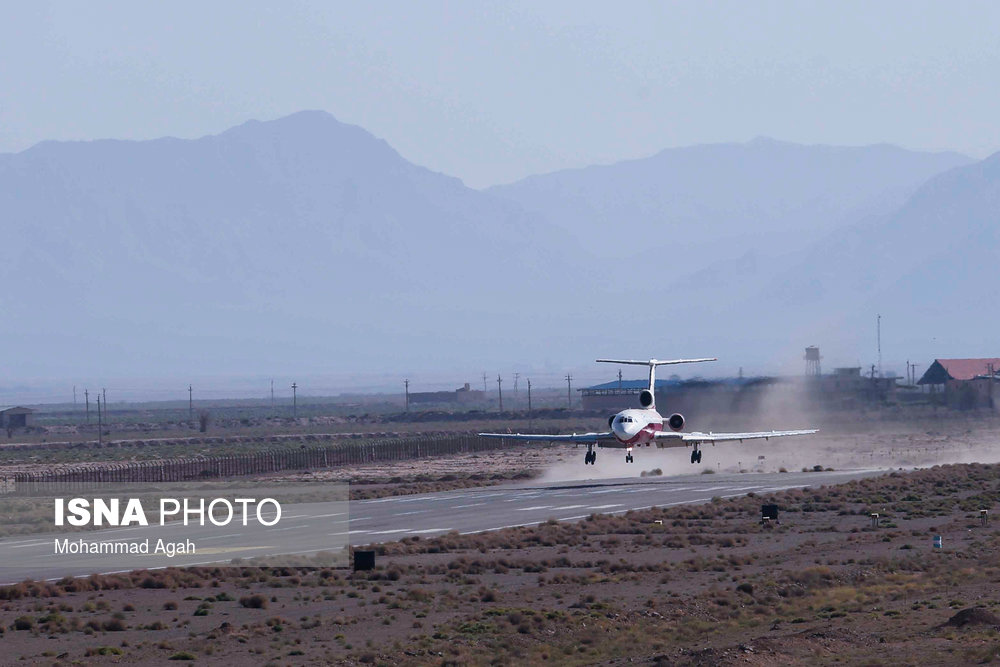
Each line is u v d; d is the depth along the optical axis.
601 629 125.44
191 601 145.50
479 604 142.62
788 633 115.06
